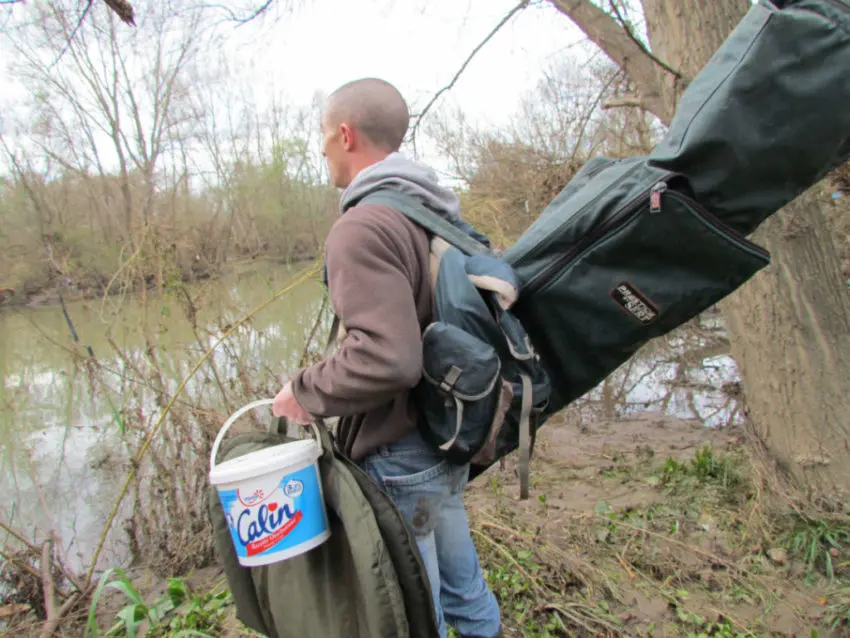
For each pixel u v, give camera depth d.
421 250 1.40
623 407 5.39
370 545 1.23
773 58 1.29
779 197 1.35
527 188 6.81
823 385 2.79
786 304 2.86
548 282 1.46
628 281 1.41
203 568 3.13
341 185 1.64
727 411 4.91
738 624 2.17
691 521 2.85
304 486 1.34
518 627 2.21
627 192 1.39
